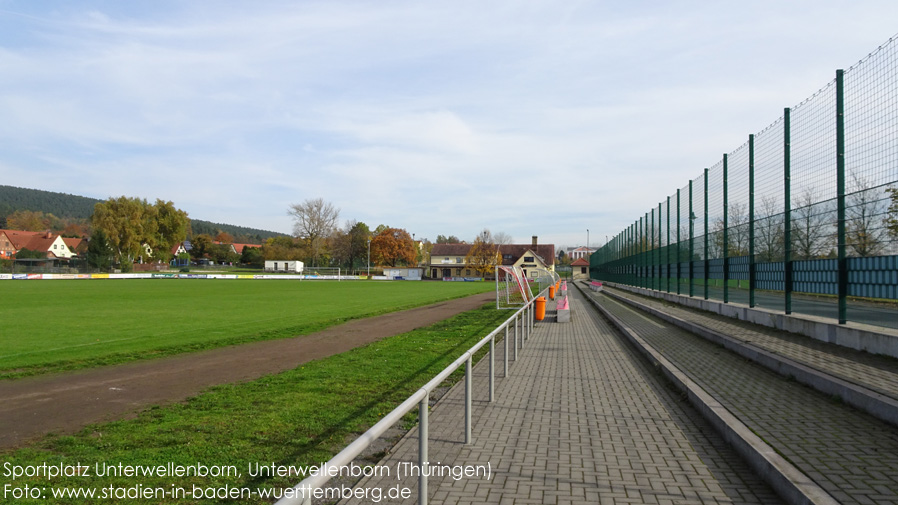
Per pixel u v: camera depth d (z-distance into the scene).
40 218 155.00
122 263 87.19
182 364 11.58
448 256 111.81
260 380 9.62
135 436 6.29
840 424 5.89
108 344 14.27
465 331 17.58
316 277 92.62
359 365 11.12
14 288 44.97
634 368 10.80
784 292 12.87
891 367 7.99
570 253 176.62
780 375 8.80
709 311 18.83
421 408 4.09
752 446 5.12
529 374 10.16
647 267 31.69
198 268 111.31
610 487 4.67
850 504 3.85
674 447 5.78
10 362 11.60
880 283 8.95
